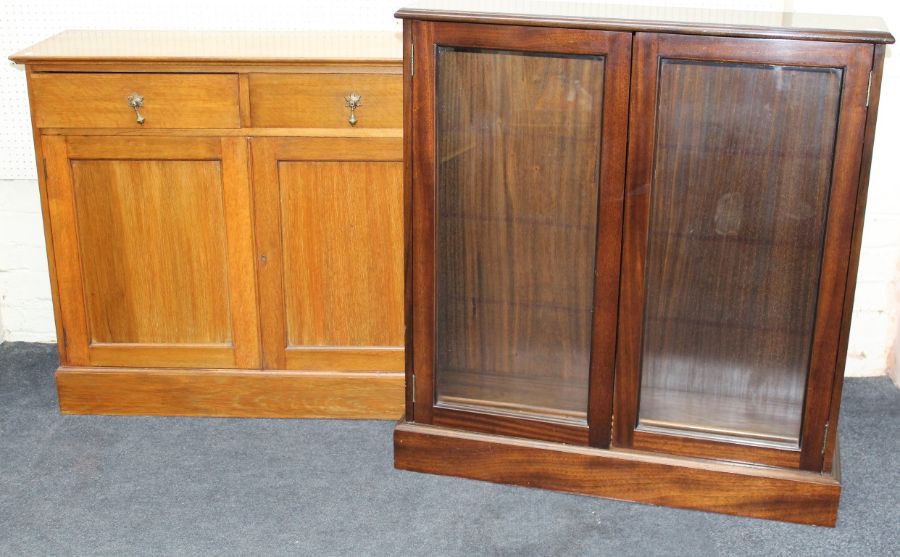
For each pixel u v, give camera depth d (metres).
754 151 2.33
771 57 2.25
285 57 2.67
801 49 2.23
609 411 2.59
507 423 2.67
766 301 2.43
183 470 2.75
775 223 2.37
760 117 2.30
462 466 2.72
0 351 3.40
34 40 3.13
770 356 2.47
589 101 2.37
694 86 2.31
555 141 2.42
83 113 2.75
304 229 2.84
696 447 2.58
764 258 2.40
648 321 2.51
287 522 2.54
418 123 2.46
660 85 2.32
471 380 2.68
